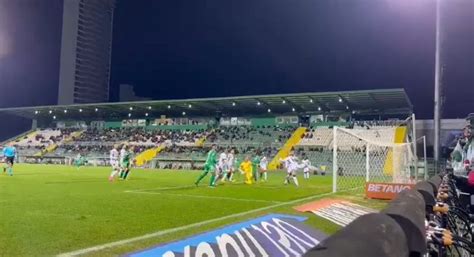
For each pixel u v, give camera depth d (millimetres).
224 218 7781
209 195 12992
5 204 9359
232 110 56219
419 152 44844
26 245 5055
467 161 10000
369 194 12977
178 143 52500
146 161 47438
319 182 23328
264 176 24281
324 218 8430
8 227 6262
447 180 6176
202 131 55781
